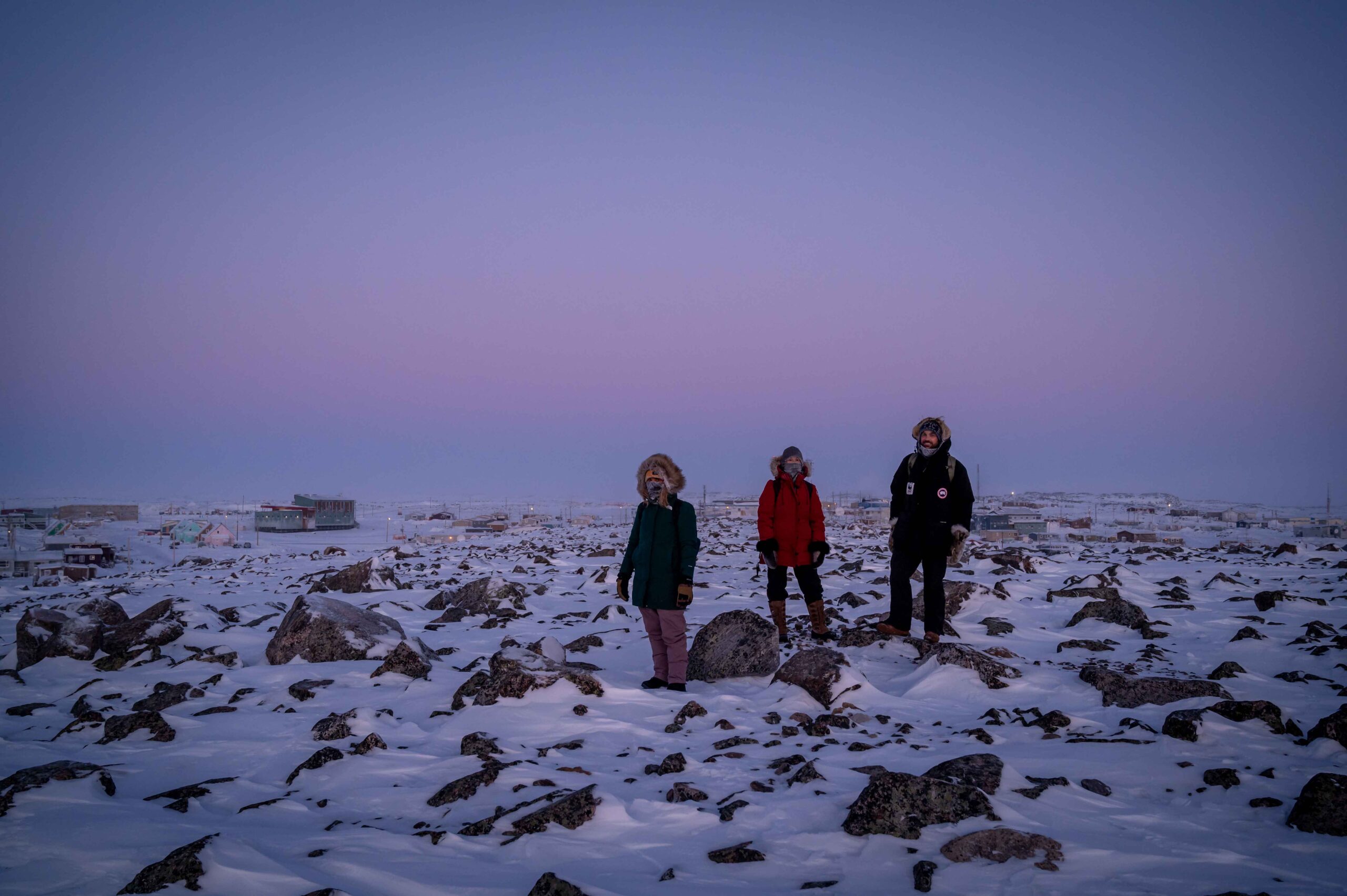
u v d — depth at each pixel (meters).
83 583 21.00
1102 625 9.01
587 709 5.77
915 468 8.09
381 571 14.76
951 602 10.23
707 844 3.45
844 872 3.13
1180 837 3.37
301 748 5.11
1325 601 9.84
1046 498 159.25
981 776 3.92
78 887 3.01
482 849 3.46
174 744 5.24
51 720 6.15
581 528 57.78
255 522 128.50
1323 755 4.32
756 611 10.77
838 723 5.34
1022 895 2.86
